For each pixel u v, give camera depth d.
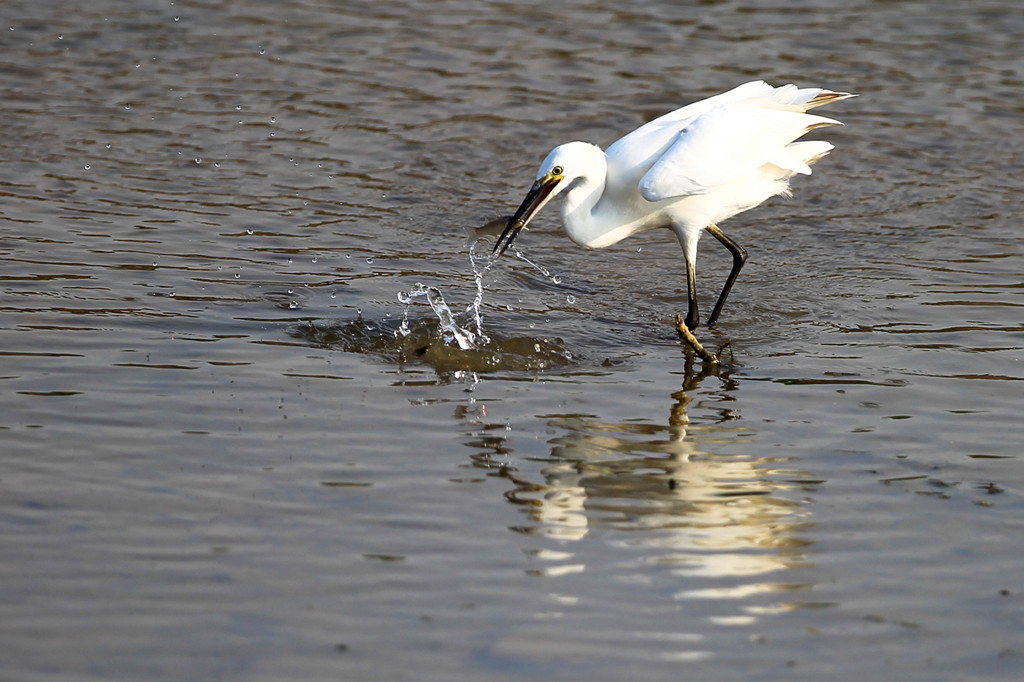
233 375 10.26
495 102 19.31
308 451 8.84
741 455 9.09
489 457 8.91
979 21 23.70
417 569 7.25
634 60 21.22
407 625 6.64
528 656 6.39
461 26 22.88
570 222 12.41
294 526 7.71
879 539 7.82
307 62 20.78
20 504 7.82
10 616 6.59
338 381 10.29
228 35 21.94
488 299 12.73
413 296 12.60
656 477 8.68
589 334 11.96
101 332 11.01
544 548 7.58
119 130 17.52
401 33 22.42
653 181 11.55
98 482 8.19
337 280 12.91
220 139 17.44
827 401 10.20
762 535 7.84
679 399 10.24
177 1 23.75
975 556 7.60
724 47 21.92
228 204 15.17
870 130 18.61
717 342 11.85
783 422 9.73
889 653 6.53
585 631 6.64
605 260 14.47
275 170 16.45
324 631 6.56
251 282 12.65
